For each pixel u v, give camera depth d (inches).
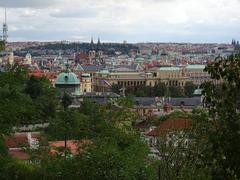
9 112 2514.8
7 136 2753.4
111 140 3228.3
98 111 3506.4
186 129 3147.1
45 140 3538.4
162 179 3203.7
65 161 3181.6
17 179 3122.5
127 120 3565.5
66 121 3489.2
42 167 3213.6
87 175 3115.2
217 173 1701.5
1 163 2891.2
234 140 1647.4
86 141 3238.2
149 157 3575.3
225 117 1715.1
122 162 3117.6
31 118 2682.1
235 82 1688.0
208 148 1818.4
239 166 1628.9
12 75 2608.3
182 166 3009.4
